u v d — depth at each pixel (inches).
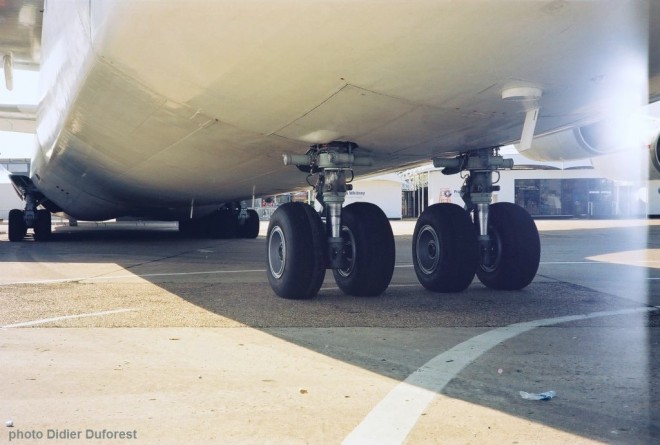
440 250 242.4
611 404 115.3
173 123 236.5
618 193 1304.1
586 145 319.6
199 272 323.9
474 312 207.8
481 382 129.2
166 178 347.3
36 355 150.9
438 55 160.2
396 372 136.6
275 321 192.2
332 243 231.0
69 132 339.0
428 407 114.0
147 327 183.5
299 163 239.0
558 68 169.8
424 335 173.0
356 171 336.5
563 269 338.0
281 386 126.6
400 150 257.4
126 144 295.9
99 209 528.4
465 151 266.7
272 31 154.3
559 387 125.7
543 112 213.2
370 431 102.6
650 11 141.3
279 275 235.3
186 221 662.5
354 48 157.8
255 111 205.6
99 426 105.0
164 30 166.6
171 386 126.5
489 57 161.5
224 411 112.1
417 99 189.6
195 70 182.7
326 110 198.8
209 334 174.2
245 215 623.8
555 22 146.0
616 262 376.8
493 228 258.7
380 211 243.3
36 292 251.9
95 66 211.3
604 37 153.6
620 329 180.9
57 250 475.8
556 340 166.9
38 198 582.9
